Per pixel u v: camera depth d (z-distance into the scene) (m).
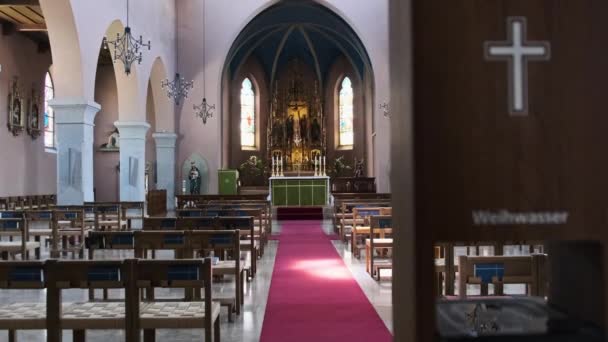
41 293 8.36
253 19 27.11
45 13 14.04
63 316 4.43
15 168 22.64
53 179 26.09
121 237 6.68
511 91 1.46
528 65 1.46
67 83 14.62
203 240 6.67
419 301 1.45
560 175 1.46
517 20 1.46
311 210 23.36
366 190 28.12
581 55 1.47
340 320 6.49
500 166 1.45
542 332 1.58
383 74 25.39
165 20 23.62
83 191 14.77
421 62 1.45
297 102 34.31
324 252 12.55
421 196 1.44
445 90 1.45
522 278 4.26
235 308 6.87
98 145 29.86
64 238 11.45
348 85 34.38
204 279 4.35
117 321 4.38
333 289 8.33
